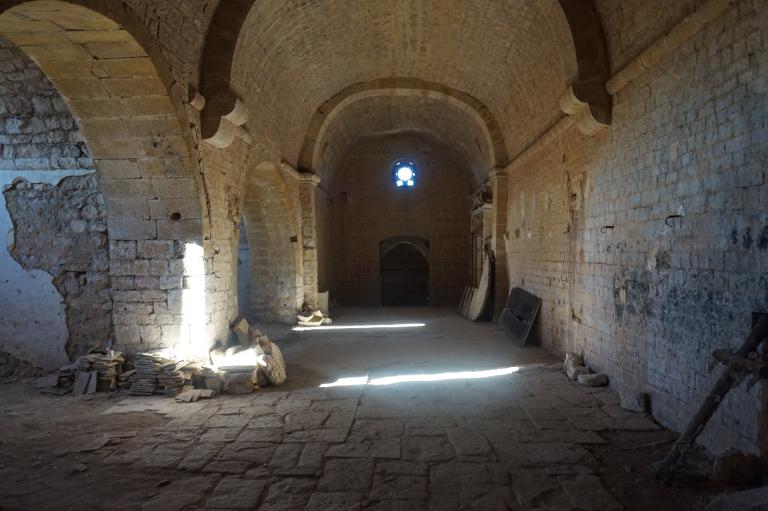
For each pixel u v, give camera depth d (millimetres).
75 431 4129
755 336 2965
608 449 3791
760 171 3121
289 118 9203
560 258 7211
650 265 4539
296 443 3912
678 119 4090
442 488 3180
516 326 8945
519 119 9281
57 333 5727
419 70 10148
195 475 3352
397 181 15383
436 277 15438
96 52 4223
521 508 2939
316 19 7348
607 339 5512
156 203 5367
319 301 11422
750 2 3209
